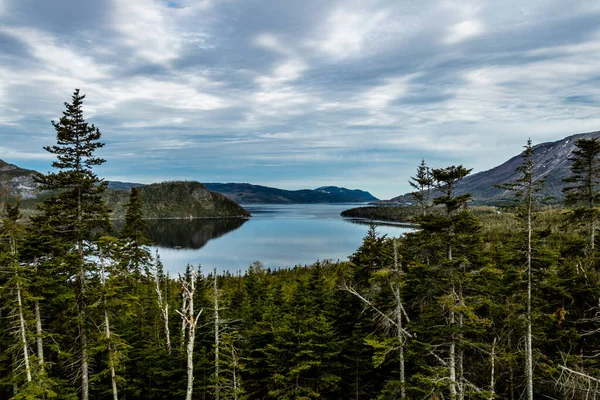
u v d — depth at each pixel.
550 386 22.62
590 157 30.47
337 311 29.20
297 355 22.88
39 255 22.97
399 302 19.53
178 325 33.94
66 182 24.41
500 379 24.30
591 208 29.59
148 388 28.38
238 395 24.33
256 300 37.44
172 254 166.25
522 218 19.64
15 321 20.78
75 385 27.03
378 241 26.45
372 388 25.92
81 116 25.05
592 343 23.62
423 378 17.59
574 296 24.16
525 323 19.41
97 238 23.62
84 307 23.38
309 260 147.62
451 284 17.77
